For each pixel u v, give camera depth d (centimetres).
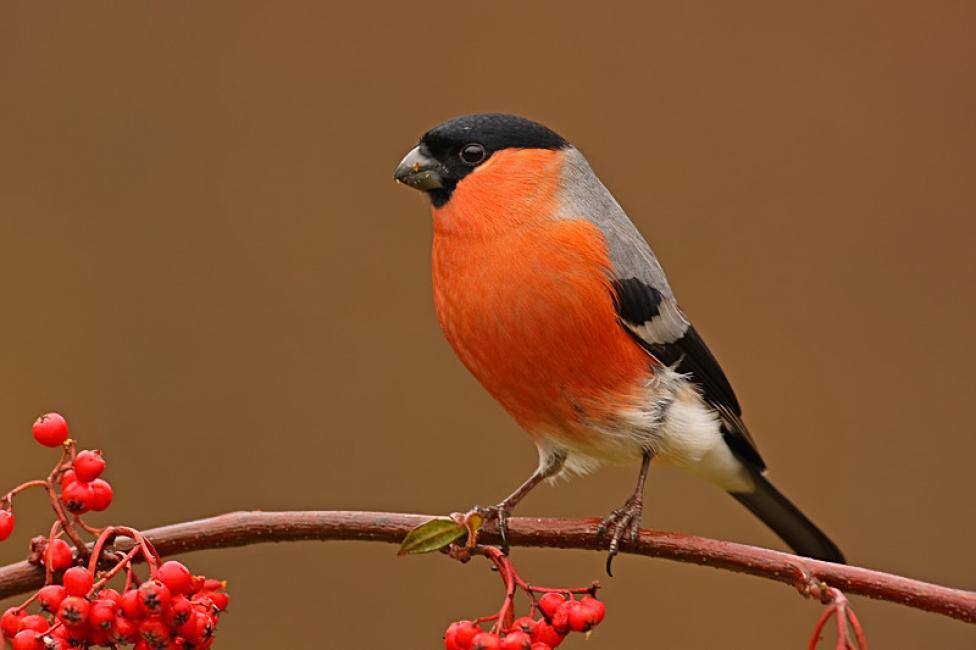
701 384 903
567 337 848
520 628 628
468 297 859
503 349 858
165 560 694
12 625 579
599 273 851
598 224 878
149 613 574
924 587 675
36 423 603
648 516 1296
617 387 870
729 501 1298
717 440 920
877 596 681
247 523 694
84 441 1317
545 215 860
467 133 873
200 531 688
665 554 760
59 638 577
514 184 864
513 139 878
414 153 883
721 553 733
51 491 604
